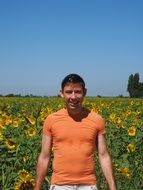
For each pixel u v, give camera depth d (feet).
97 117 6.59
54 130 6.56
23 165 11.70
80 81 6.47
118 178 10.47
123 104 38.47
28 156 12.12
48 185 10.34
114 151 13.73
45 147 6.68
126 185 10.39
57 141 6.56
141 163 12.76
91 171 6.54
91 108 28.40
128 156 13.16
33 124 17.08
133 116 24.20
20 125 16.34
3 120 16.79
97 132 6.60
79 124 6.53
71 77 6.48
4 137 13.61
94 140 6.60
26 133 13.70
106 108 31.32
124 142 14.98
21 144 12.84
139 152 13.44
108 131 16.75
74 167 6.47
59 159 6.52
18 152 12.28
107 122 19.94
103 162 6.64
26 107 32.76
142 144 14.76
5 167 11.36
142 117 25.46
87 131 6.51
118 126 16.99
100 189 10.53
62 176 6.49
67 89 6.46
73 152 6.47
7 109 31.96
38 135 13.87
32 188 8.62
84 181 6.48
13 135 14.94
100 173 10.89
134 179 10.77
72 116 6.56
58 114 6.61
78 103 6.48
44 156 6.72
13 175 10.68
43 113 21.40
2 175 10.80
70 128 6.51
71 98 6.44
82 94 6.53
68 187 6.47
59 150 6.53
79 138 6.50
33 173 11.48
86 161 6.50
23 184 8.63
